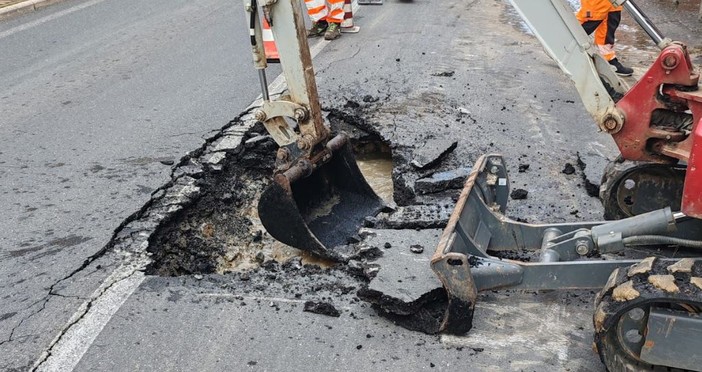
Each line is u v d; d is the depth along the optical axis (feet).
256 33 12.63
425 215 14.23
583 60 11.74
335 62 27.22
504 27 33.55
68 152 18.56
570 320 11.36
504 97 22.81
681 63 11.04
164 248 14.75
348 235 14.19
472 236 11.99
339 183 15.16
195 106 22.09
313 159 13.62
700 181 9.17
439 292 11.39
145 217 15.12
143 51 29.14
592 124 20.40
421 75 25.20
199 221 16.15
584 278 10.52
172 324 11.38
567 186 16.44
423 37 31.50
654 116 11.74
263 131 19.86
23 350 10.69
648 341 9.02
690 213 9.45
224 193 17.31
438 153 17.87
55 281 12.56
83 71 26.35
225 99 22.77
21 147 18.94
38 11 36.86
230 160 18.60
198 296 12.21
